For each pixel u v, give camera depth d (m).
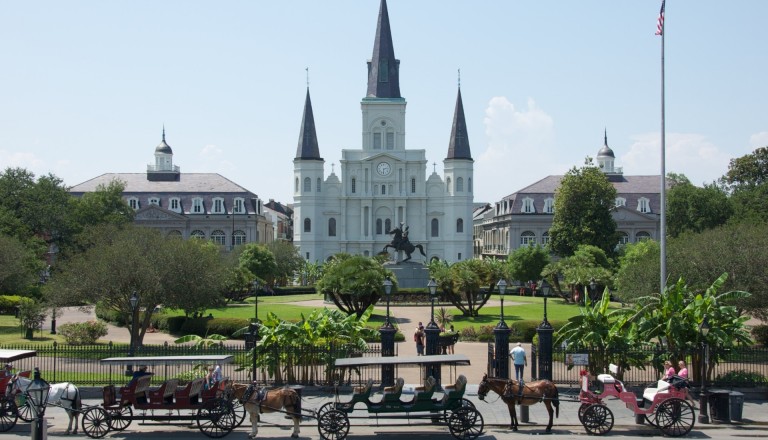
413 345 47.12
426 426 27.28
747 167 97.62
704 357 27.89
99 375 35.28
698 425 27.20
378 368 38.06
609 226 96.00
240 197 130.88
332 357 33.00
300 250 128.75
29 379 29.64
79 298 47.94
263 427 27.36
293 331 33.19
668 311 32.16
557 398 26.30
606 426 25.75
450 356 27.09
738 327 31.94
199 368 34.12
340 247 129.88
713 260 47.22
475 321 60.94
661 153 39.50
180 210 129.25
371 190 129.62
